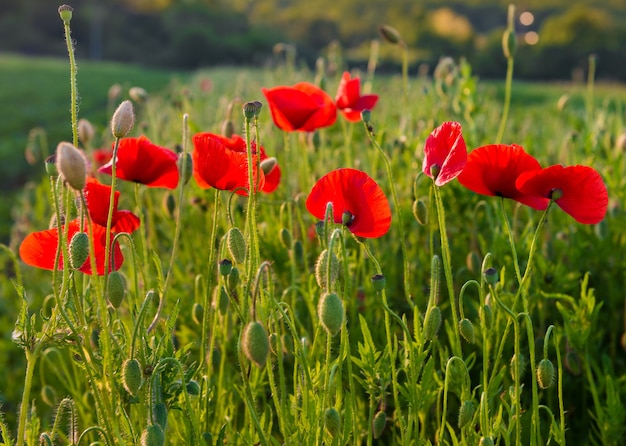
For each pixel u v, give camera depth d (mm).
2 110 7352
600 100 5055
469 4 40688
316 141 1286
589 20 19547
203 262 1243
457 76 1480
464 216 1234
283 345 937
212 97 2896
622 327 1197
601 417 1011
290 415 897
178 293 1162
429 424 1038
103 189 896
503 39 1283
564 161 1515
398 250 1236
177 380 847
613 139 1477
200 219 1432
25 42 26375
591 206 847
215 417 968
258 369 998
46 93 9703
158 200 1613
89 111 7324
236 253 847
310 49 25031
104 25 26391
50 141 5367
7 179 4242
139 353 824
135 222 921
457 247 1216
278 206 1309
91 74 13602
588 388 1068
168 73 16438
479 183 868
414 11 22562
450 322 1127
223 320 1040
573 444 1095
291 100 1096
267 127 1559
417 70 10609
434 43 20922
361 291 1119
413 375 865
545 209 866
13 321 1588
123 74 14391
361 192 842
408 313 1129
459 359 857
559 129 2100
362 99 1206
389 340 856
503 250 1105
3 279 1701
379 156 1334
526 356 1062
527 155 849
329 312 771
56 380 1308
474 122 1473
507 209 1309
